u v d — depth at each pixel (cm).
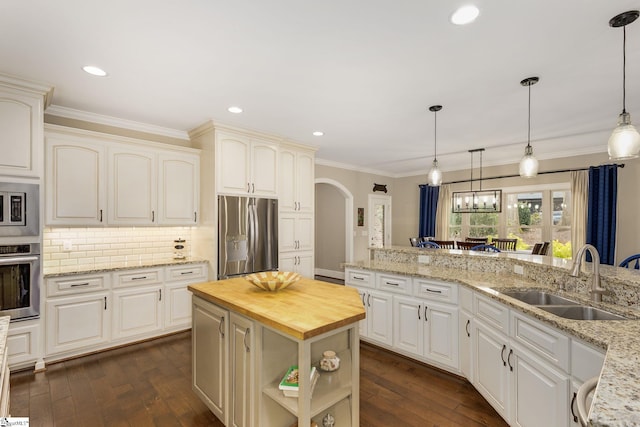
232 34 204
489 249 440
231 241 394
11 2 172
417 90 292
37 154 273
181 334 373
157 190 376
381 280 329
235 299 195
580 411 77
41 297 279
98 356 314
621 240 484
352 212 701
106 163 340
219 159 385
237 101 319
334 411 174
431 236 716
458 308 274
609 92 295
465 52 226
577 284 225
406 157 604
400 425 213
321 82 275
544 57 232
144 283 350
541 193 579
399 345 313
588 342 141
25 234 268
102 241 367
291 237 473
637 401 72
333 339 188
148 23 192
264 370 173
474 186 664
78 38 207
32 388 254
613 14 182
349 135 447
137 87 285
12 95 262
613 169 481
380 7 177
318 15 185
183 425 212
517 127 405
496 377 218
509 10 179
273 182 441
